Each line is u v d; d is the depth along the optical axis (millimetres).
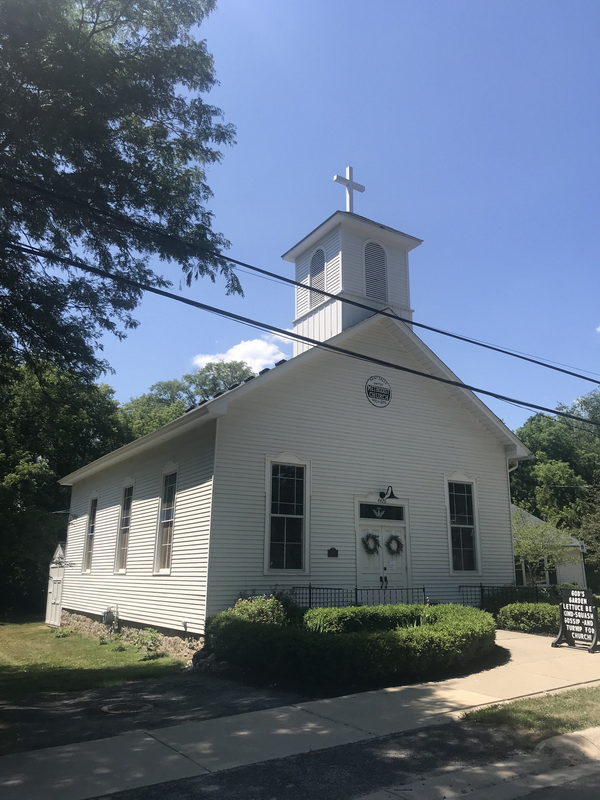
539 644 13031
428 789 5281
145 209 11016
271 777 5562
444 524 17281
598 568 39594
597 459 49562
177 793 5168
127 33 10883
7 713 8305
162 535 16078
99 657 14328
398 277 19234
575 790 5277
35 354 12070
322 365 16031
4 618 26000
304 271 20047
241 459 14141
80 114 9719
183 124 11266
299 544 14641
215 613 13102
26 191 10148
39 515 12148
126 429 34688
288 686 9711
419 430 17438
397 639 9805
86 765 5875
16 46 8984
